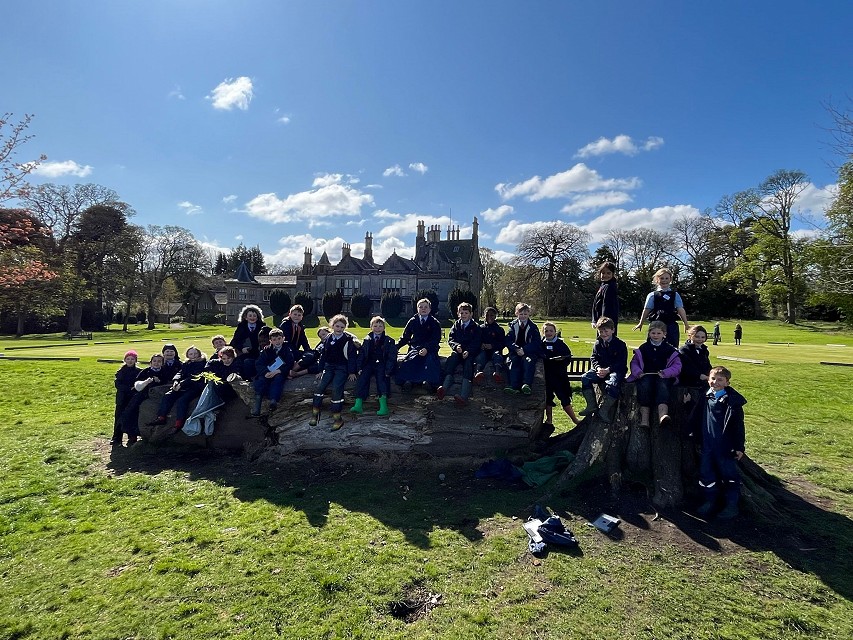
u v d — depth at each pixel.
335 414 6.93
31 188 14.17
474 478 6.51
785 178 43.62
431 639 3.40
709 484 5.32
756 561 4.42
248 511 5.54
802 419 10.35
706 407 5.45
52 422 9.69
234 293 73.12
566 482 5.96
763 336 36.91
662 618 3.63
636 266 67.31
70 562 4.44
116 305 61.69
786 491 6.18
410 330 7.34
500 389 7.05
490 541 4.80
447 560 4.46
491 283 83.94
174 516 5.42
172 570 4.28
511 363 6.88
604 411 6.20
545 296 61.34
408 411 7.12
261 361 7.40
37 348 24.41
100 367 15.96
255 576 4.18
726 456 5.25
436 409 7.07
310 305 66.25
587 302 63.06
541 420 7.35
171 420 7.98
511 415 6.98
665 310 6.30
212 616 3.66
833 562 4.41
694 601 3.84
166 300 64.62
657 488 5.61
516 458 6.89
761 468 6.62
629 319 64.31
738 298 59.69
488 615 3.66
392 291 68.69
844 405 11.72
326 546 4.70
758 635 3.45
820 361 19.41
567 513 5.39
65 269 38.88
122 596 3.91
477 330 7.07
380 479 6.59
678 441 5.83
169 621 3.60
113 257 46.28
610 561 4.43
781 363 18.50
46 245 40.53
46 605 3.80
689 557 4.49
